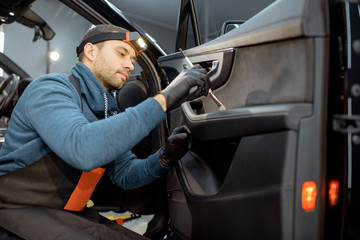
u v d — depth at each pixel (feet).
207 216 2.59
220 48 2.77
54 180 2.55
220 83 2.73
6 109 4.87
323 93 1.93
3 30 15.75
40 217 2.46
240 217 2.29
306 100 1.95
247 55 2.44
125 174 3.39
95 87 2.77
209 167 2.92
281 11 2.16
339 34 1.94
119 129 2.14
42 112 2.27
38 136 2.51
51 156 2.51
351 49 2.17
